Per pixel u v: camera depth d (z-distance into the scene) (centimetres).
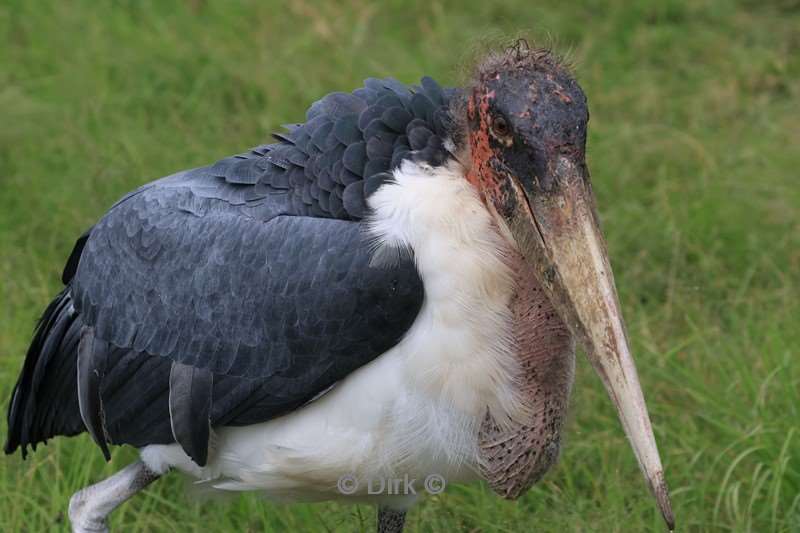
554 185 746
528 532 980
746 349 1148
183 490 1010
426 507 1003
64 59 1575
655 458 723
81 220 1306
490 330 779
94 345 866
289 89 1524
